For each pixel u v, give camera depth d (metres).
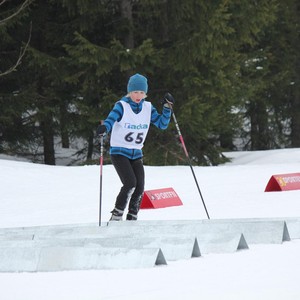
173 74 56.69
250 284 11.80
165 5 55.69
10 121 55.91
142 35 57.22
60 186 34.50
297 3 79.44
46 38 56.88
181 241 14.94
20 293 11.98
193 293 11.21
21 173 37.25
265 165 43.50
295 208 24.00
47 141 62.53
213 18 53.59
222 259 14.47
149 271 13.46
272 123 81.31
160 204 26.19
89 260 14.16
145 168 41.59
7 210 28.22
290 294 10.88
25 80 58.66
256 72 71.62
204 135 58.19
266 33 76.69
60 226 19.64
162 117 21.45
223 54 56.59
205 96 56.12
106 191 32.59
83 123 56.88
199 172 39.34
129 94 20.95
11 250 14.67
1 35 55.25
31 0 51.22
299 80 79.00
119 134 20.91
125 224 19.45
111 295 11.48
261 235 16.61
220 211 24.30
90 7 53.88
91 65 53.59
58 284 12.66
